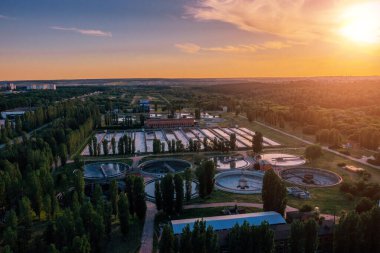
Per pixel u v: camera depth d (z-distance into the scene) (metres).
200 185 132.25
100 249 95.75
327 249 97.94
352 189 137.88
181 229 97.75
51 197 115.56
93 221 94.25
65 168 177.12
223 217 105.00
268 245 84.56
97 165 186.38
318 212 111.75
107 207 104.56
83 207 99.00
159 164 191.88
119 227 112.88
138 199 113.44
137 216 115.75
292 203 130.00
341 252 88.88
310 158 187.00
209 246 84.00
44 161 161.25
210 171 132.75
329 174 167.50
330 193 140.50
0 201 118.69
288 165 182.25
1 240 102.06
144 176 165.62
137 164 187.38
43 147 180.75
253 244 84.50
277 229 97.12
